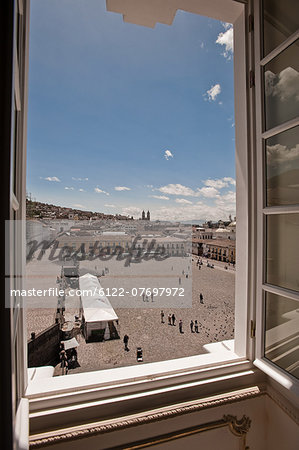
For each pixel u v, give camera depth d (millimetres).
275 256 1129
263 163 1153
